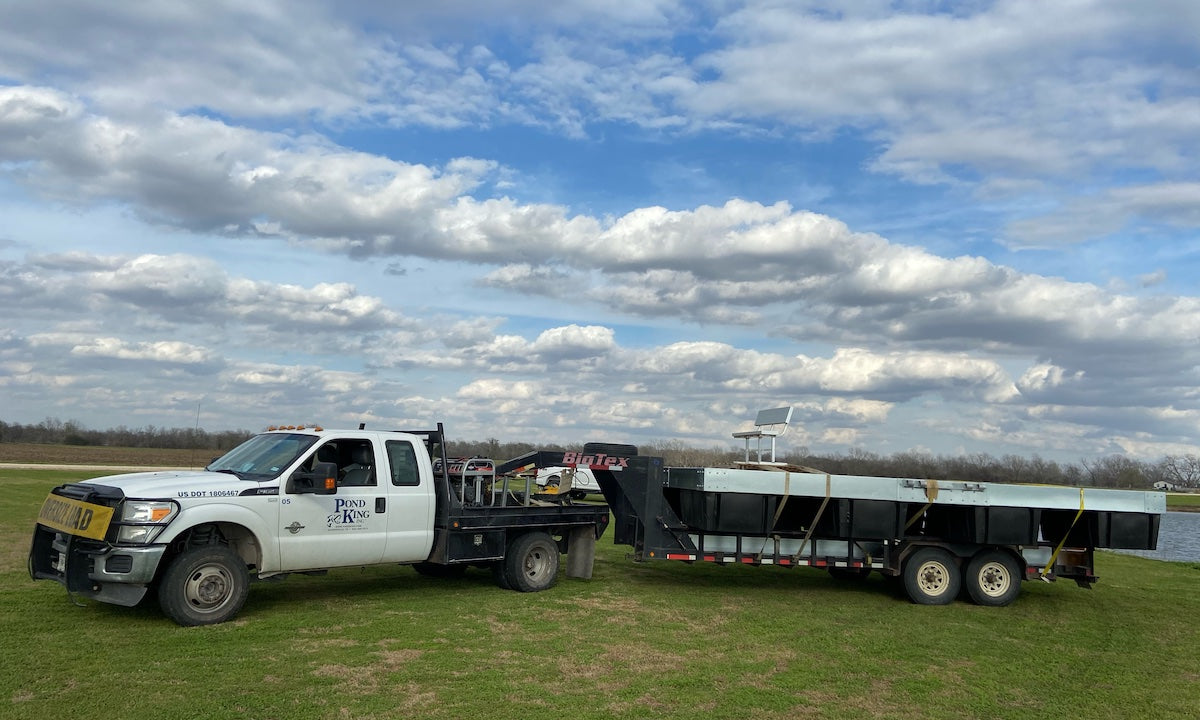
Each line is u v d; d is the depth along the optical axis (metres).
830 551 12.26
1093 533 12.23
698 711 6.47
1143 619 11.52
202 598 8.51
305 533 9.40
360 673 7.03
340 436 10.04
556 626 9.27
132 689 6.31
